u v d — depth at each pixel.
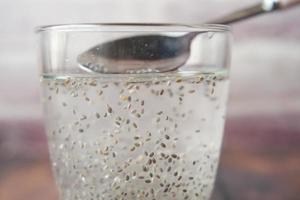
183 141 0.24
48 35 0.25
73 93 0.24
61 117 0.25
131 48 0.24
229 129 0.49
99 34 0.24
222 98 0.26
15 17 0.46
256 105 0.48
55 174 0.26
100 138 0.24
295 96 0.48
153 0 0.46
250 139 0.49
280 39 0.47
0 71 0.47
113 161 0.24
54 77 0.25
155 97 0.24
